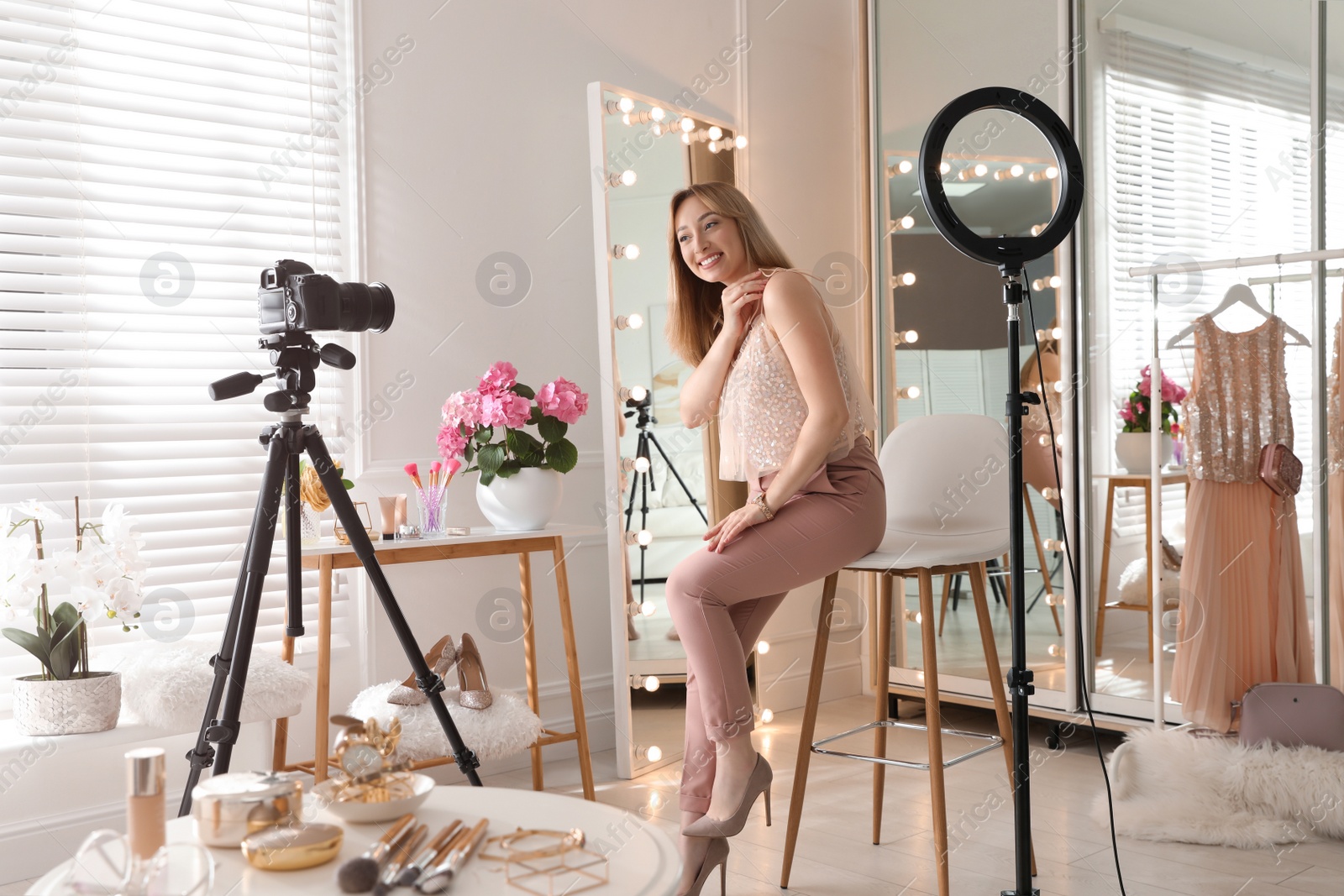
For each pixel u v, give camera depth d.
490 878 1.30
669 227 2.45
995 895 2.27
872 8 4.15
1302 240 3.08
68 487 2.70
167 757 2.70
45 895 1.20
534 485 2.91
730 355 2.30
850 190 4.36
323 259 3.14
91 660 2.71
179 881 1.19
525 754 3.41
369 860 1.25
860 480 2.17
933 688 2.24
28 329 2.68
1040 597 3.63
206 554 2.89
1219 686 3.08
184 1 2.92
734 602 2.12
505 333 3.43
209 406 2.94
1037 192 3.61
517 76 3.46
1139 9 3.41
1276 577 3.07
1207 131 3.27
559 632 3.52
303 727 3.02
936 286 3.93
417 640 3.23
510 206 3.45
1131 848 2.56
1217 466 3.10
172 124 2.88
